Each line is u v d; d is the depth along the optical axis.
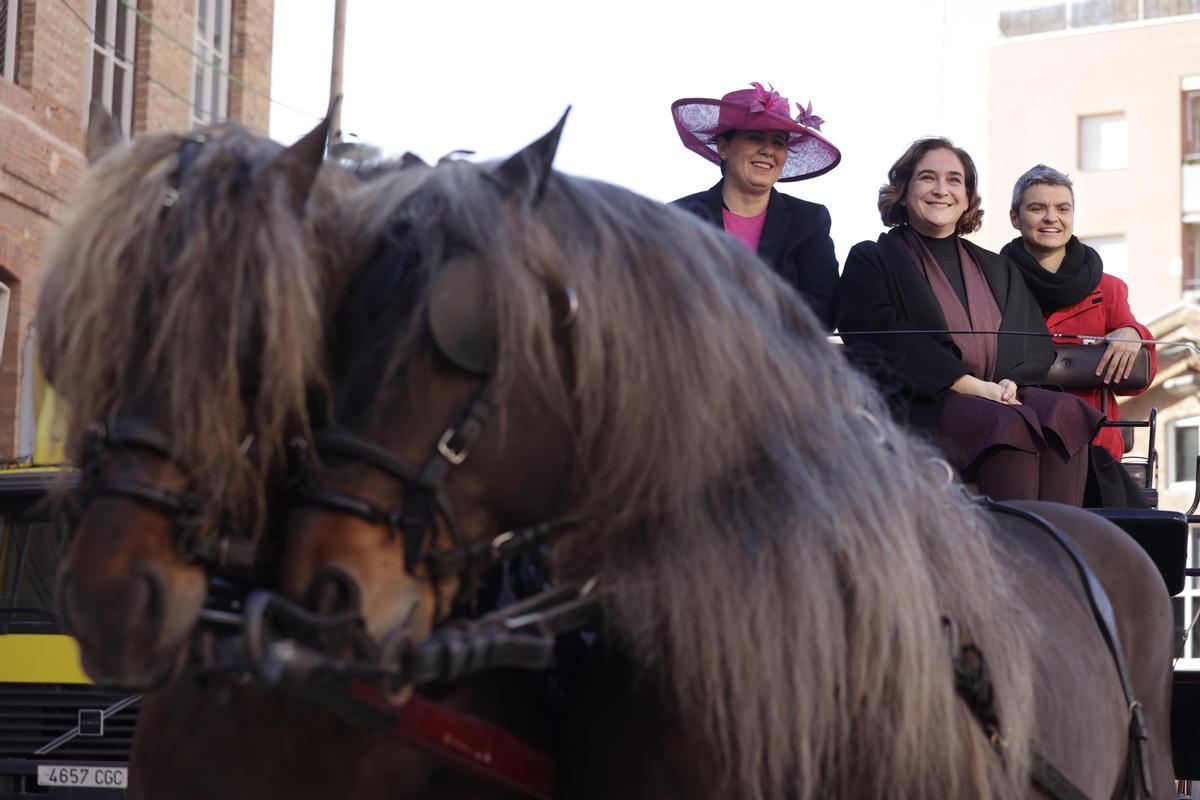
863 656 2.45
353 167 2.58
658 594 2.37
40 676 8.52
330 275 2.24
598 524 2.39
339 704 2.14
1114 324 5.55
